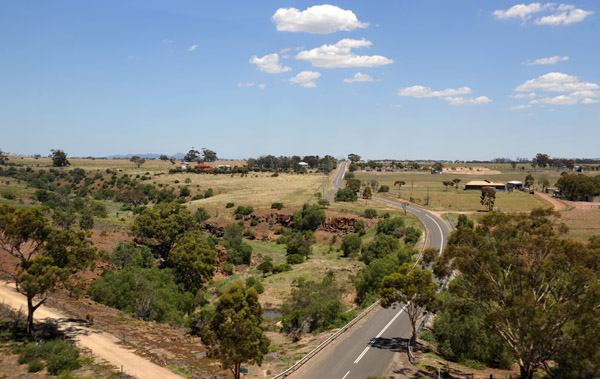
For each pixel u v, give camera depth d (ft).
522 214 119.24
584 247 98.48
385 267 208.13
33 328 132.16
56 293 175.22
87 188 642.22
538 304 100.94
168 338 147.13
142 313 174.81
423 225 344.49
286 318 170.40
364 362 118.21
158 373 110.73
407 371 112.06
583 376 96.27
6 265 189.37
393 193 584.81
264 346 96.84
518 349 107.34
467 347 129.80
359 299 205.57
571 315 93.76
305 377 108.37
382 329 150.10
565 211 385.50
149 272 212.02
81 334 134.82
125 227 328.90
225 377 111.04
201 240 280.51
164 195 557.74
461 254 117.29
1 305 142.92
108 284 187.32
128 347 129.18
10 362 109.40
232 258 305.12
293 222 409.28
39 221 135.33
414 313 131.54
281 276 265.95
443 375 111.04
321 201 458.91
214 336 94.58
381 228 343.46
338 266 281.95
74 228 283.59
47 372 106.01
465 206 453.99
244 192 581.53
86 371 108.37
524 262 111.34
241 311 93.97
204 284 255.09
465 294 133.49
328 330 161.17
